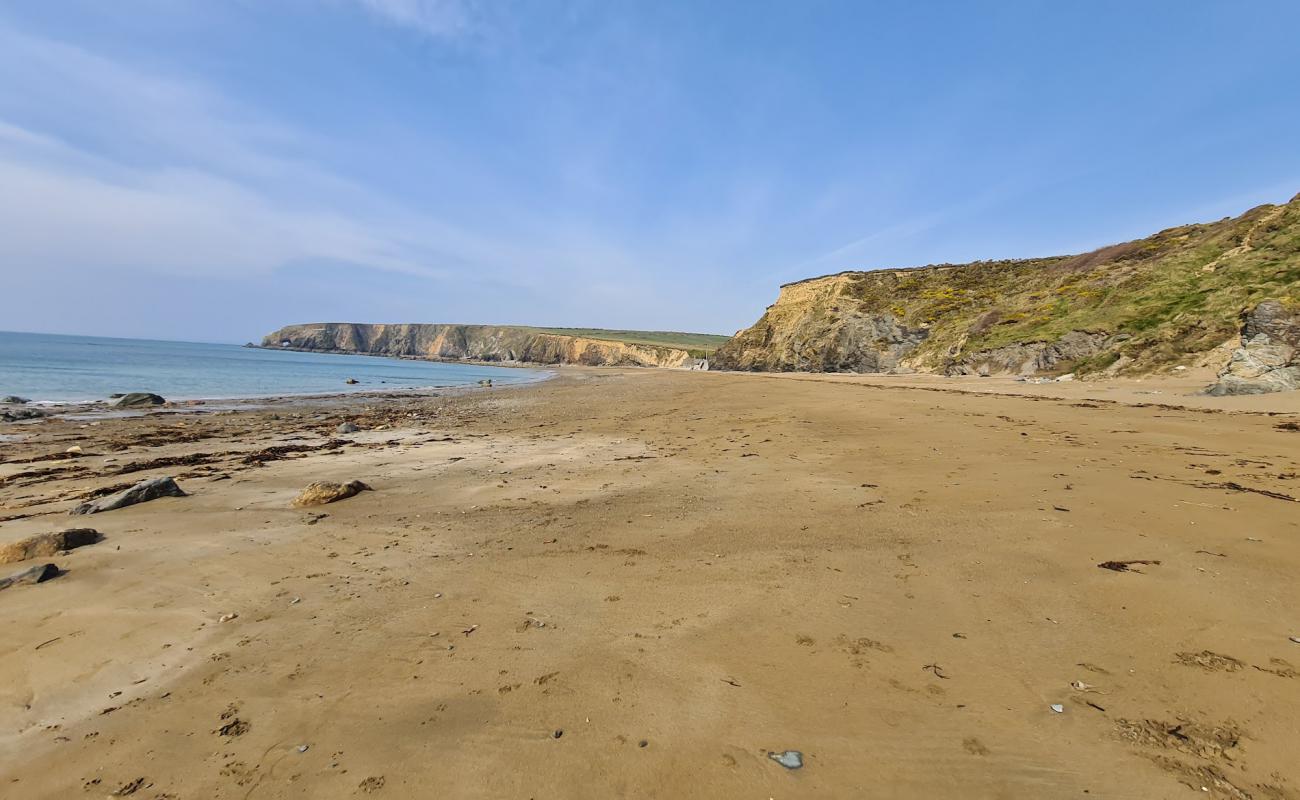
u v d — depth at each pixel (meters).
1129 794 2.62
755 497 8.02
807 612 4.50
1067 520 6.12
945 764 2.86
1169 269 31.75
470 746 3.16
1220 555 5.02
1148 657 3.63
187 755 3.18
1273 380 17.09
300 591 5.29
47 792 2.96
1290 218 27.89
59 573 5.74
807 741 3.07
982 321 42.12
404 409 25.52
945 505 7.00
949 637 4.04
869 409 17.20
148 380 40.03
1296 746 2.81
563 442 14.80
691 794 2.77
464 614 4.75
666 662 3.90
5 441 15.18
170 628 4.60
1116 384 22.86
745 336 82.62
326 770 3.03
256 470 11.21
